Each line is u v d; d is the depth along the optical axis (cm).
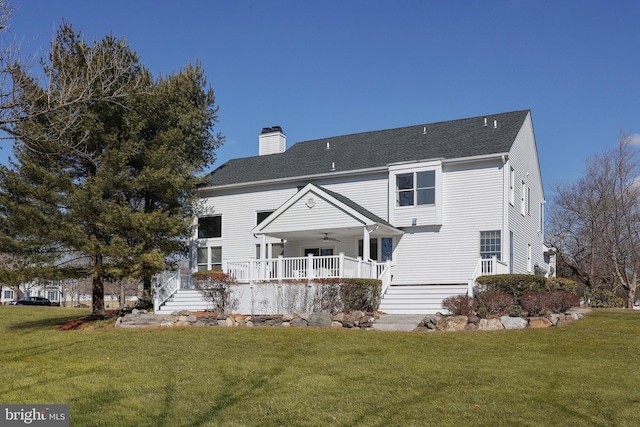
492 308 1675
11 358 1377
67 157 2130
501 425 816
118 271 1997
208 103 2966
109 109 2027
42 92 1318
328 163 2623
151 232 2058
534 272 2681
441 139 2492
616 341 1411
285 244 2591
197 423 833
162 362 1270
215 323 1878
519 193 2430
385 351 1352
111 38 2023
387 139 2697
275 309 1948
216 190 2786
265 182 2641
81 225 2070
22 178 1972
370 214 2248
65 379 1107
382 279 2100
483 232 2205
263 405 921
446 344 1416
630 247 3825
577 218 4238
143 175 2072
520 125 2409
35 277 1995
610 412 866
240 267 2131
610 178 3947
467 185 2250
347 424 827
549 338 1452
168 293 2300
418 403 921
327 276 1933
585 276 4047
